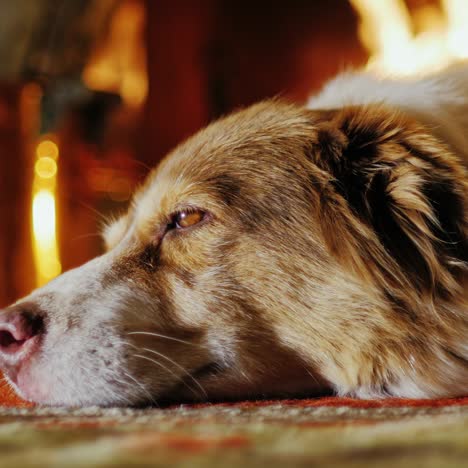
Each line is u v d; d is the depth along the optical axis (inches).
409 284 22.9
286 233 23.6
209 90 65.4
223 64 65.2
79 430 15.4
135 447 11.6
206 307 23.4
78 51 49.8
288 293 23.5
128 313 23.1
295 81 64.6
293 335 23.5
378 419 17.3
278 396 23.8
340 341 23.3
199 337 23.4
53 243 48.9
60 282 24.0
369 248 23.1
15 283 47.5
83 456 11.1
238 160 24.5
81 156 52.3
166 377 23.0
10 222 47.1
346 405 20.8
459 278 22.9
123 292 23.5
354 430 14.6
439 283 22.8
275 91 65.4
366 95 27.5
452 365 23.2
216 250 23.6
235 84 65.6
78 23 48.4
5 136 46.4
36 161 48.4
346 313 23.2
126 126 64.9
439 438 13.0
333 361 23.4
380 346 23.1
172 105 64.7
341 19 60.2
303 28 63.0
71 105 50.9
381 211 23.4
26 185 48.1
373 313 23.1
